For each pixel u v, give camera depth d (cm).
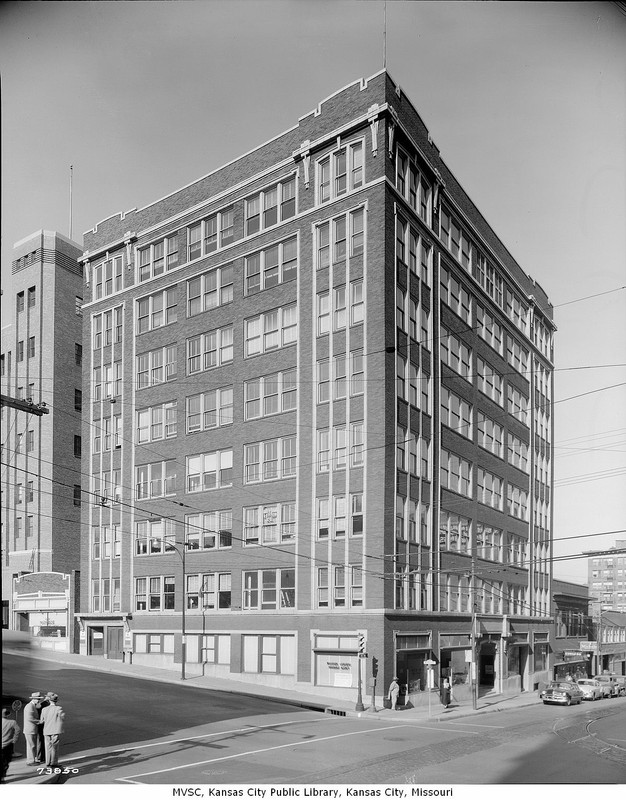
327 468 4466
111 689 3881
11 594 6319
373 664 4031
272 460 4781
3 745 1772
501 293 6309
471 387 5525
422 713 3847
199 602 5041
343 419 4438
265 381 4894
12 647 5775
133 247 5938
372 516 4219
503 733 3017
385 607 4116
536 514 6681
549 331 7456
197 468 5222
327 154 4747
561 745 2636
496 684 5594
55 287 6662
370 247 4444
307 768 2103
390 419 4322
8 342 6844
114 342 5972
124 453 5725
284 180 4984
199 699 3731
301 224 4822
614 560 12000
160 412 5547
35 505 6425
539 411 7012
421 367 4725
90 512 5928
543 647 6675
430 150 5088
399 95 4691
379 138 4494
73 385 6694
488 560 5581
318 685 4284
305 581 4453
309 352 4656
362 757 2316
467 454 5359
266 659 4609
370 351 4359
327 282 4641
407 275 4634
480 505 5509
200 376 5309
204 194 5472
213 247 5391
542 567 6769
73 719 2930
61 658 5416
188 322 5453
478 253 5866
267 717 3278
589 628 8175
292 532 4588
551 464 7194
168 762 2158
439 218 5141
